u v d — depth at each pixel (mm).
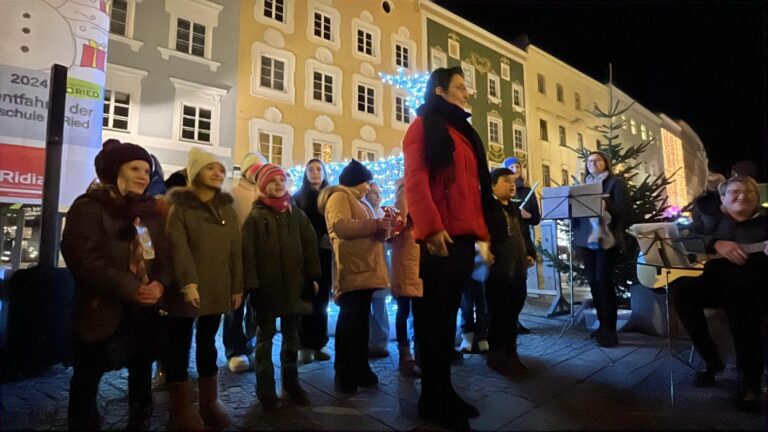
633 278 5359
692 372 3230
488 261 3100
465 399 2688
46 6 4082
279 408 2607
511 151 19625
